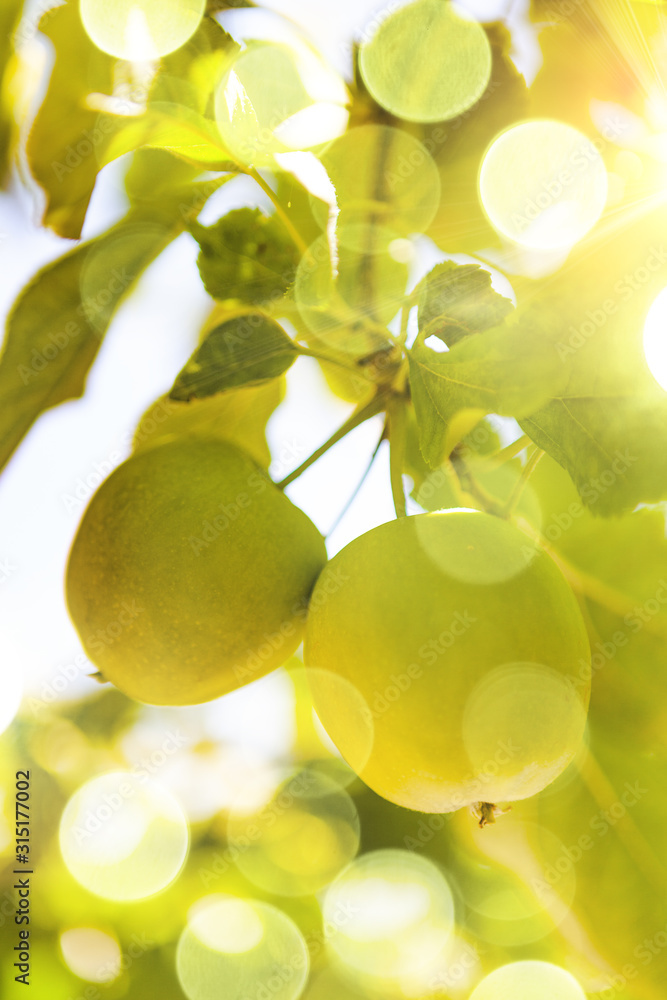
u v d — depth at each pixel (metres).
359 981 0.57
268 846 0.62
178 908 0.62
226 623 0.44
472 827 0.52
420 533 0.43
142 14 0.44
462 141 0.46
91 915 0.63
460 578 0.42
